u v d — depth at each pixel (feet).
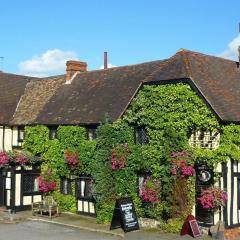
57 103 81.25
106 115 65.05
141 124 61.77
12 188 71.41
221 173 56.13
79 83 84.07
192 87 57.88
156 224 59.82
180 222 56.54
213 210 56.03
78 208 70.08
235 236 55.67
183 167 55.88
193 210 57.72
